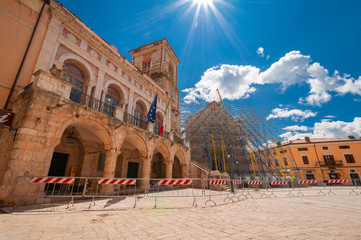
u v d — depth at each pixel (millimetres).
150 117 15406
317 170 34219
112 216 5508
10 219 4605
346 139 34438
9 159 6395
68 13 11914
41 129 7297
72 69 12344
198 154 29719
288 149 37469
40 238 3375
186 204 8336
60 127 8070
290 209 7438
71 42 12055
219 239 3598
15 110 8250
